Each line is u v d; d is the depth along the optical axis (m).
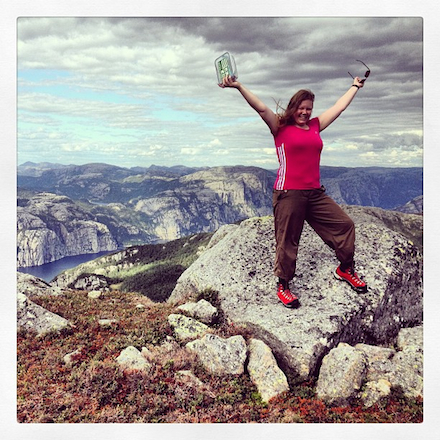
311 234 4.95
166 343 3.91
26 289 4.97
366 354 3.73
